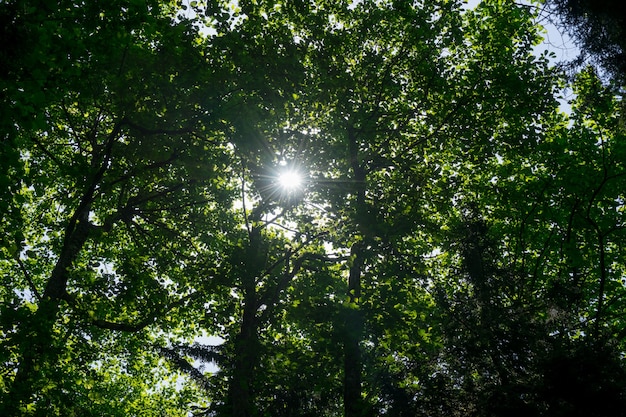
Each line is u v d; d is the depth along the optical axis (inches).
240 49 501.4
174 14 554.3
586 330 442.0
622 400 310.7
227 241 665.0
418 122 708.7
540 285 652.1
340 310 458.3
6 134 345.4
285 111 545.3
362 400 430.9
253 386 468.1
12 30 285.0
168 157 492.1
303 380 463.8
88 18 370.3
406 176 593.9
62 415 429.7
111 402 990.4
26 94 310.8
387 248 504.1
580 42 310.3
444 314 455.2
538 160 753.0
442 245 565.9
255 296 519.2
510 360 390.9
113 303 530.3
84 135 621.9
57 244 592.7
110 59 401.1
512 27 676.1
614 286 705.6
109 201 664.4
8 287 701.9
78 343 491.2
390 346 460.4
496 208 757.3
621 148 654.5
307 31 668.1
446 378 420.5
